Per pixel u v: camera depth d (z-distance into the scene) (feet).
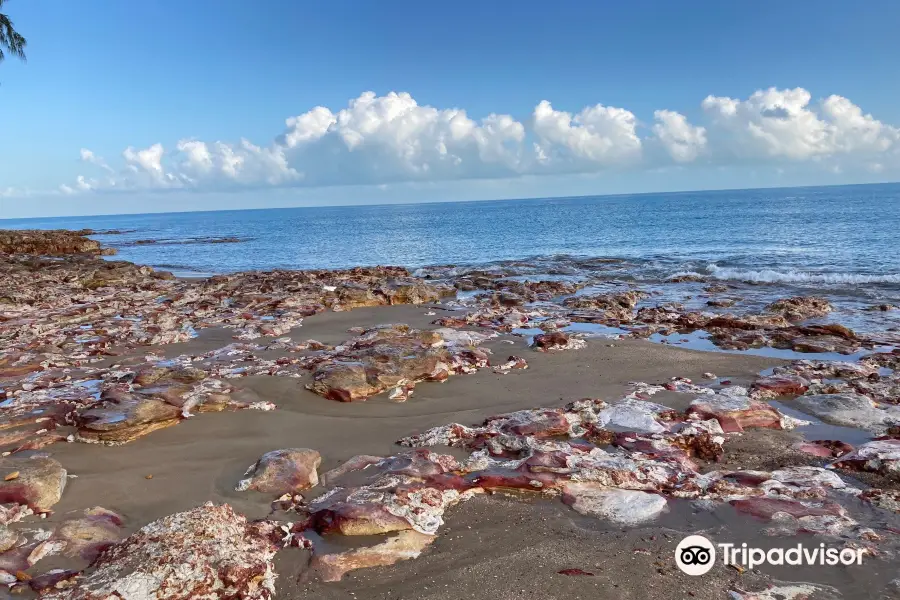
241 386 31.22
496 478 20.45
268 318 52.26
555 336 41.16
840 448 23.35
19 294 65.51
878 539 16.78
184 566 13.88
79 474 21.47
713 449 23.34
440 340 39.99
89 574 14.19
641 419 25.94
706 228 170.81
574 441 24.57
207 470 21.88
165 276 92.07
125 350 40.88
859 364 35.50
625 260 100.22
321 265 126.62
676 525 18.03
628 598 14.39
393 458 22.25
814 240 118.93
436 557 16.38
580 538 17.26
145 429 25.02
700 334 46.52
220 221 585.22
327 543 16.88
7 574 14.99
